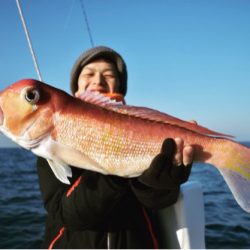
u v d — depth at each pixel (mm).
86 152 627
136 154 636
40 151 626
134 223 789
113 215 771
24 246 1808
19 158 12375
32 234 2014
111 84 1014
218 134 645
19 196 3402
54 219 752
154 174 620
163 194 725
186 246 885
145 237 795
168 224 930
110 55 1013
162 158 611
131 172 641
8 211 2629
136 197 818
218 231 1927
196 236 918
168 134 641
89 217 671
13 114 613
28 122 612
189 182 1036
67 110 624
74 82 1062
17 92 611
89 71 1001
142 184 703
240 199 612
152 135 640
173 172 624
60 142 622
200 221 953
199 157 646
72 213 680
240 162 636
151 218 865
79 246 762
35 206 2850
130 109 650
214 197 3156
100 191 656
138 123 643
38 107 612
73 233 783
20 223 2264
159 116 650
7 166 7984
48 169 773
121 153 633
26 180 4953
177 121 648
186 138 640
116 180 668
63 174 629
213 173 6145
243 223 2092
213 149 643
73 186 711
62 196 732
